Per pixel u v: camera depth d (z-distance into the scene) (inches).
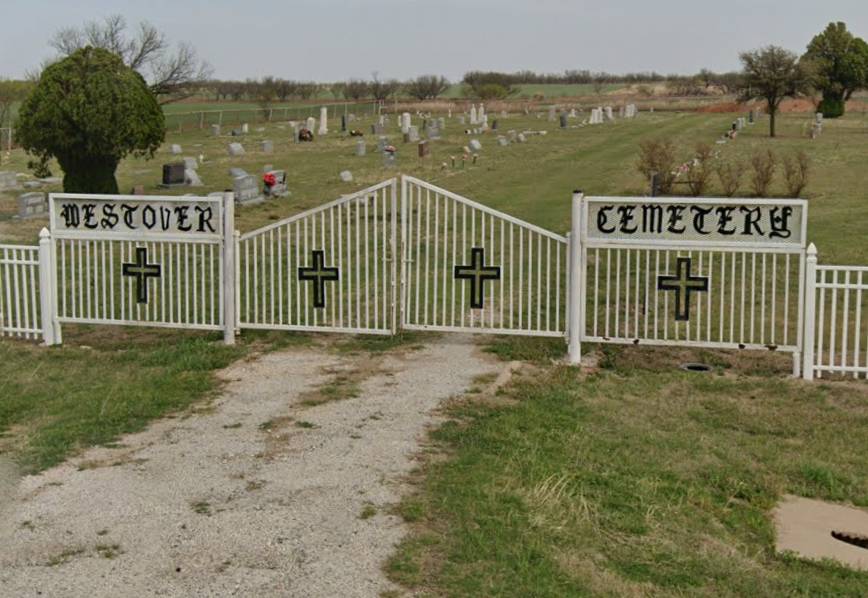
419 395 404.8
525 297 601.0
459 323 540.4
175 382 428.1
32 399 409.1
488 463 319.3
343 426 361.7
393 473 309.4
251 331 523.2
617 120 2822.3
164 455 330.3
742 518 295.3
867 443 360.5
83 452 335.9
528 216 1000.2
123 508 281.7
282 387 421.4
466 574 238.7
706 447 350.0
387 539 258.2
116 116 1009.5
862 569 262.7
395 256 490.0
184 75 2487.7
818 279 656.4
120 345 512.4
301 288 622.5
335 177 1403.8
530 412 381.1
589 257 724.0
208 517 273.9
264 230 496.1
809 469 329.7
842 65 2802.7
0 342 518.0
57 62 1028.5
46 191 1266.0
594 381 434.3
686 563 255.9
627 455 335.9
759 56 2022.6
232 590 230.7
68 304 603.5
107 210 504.7
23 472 315.6
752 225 441.7
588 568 246.1
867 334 526.0
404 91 4424.2
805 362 438.0
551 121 2842.0
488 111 3651.6
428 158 1683.1
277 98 4136.3
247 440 346.3
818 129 2052.2
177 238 498.3
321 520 271.0
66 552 253.0
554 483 303.3
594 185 1264.8
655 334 458.6
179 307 507.8
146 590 231.1
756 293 611.2
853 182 1243.8
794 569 263.0
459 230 879.7
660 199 448.5
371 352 483.8
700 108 3494.1
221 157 1748.3
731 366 466.3
